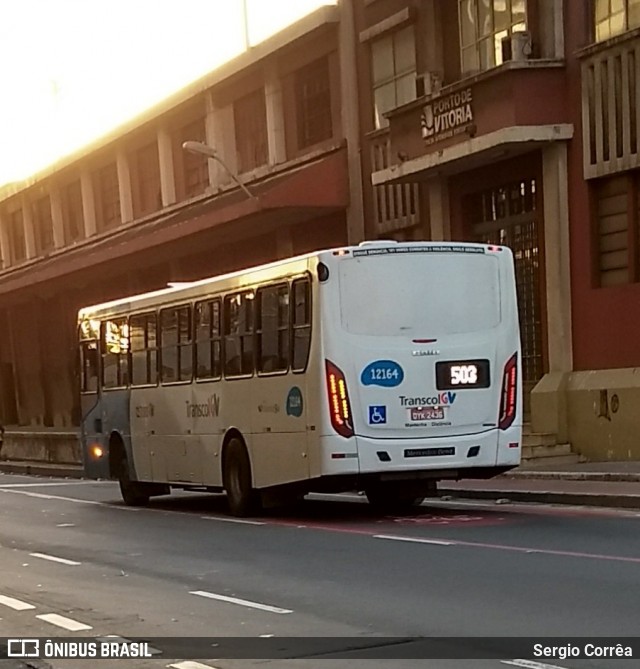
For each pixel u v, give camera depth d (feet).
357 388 50.26
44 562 43.75
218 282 58.75
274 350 53.67
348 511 57.57
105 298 141.49
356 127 91.04
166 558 43.32
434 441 51.03
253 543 46.29
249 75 106.42
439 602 31.19
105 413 71.51
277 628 29.01
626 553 38.32
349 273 50.70
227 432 57.72
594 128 69.05
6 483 96.12
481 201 80.12
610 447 68.18
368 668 24.48
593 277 70.13
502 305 52.80
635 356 67.21
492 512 53.88
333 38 93.97
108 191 139.95
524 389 76.59
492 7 75.77
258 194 96.22
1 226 169.37
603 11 68.95
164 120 121.90
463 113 73.72
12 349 170.50
